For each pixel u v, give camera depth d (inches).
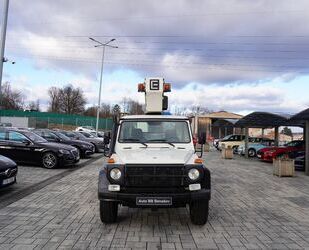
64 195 395.5
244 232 270.7
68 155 625.3
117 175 261.1
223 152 1063.6
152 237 254.8
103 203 278.1
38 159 620.1
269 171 709.3
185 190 262.2
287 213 338.3
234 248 233.6
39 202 358.9
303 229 282.5
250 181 555.5
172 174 260.7
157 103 399.5
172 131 322.0
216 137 2405.3
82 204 353.1
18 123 2301.9
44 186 450.0
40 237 249.0
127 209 339.9
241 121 1064.2
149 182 260.1
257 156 1040.2
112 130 328.8
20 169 599.2
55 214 313.3
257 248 234.2
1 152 627.2
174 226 284.5
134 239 249.6
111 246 234.1
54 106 4269.2
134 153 284.2
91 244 237.1
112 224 286.4
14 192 408.2
